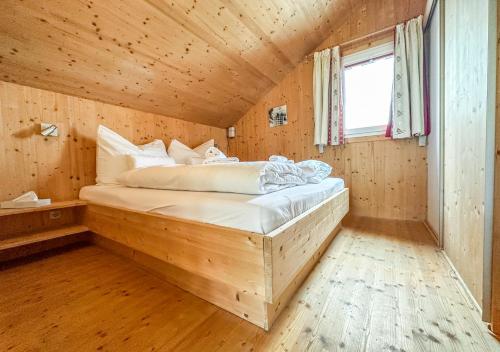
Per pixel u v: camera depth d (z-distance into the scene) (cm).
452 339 86
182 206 119
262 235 87
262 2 208
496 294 88
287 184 140
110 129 235
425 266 143
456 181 135
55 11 148
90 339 91
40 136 194
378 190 268
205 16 195
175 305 113
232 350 84
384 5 255
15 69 170
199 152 311
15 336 94
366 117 276
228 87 296
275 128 341
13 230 183
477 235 104
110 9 160
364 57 270
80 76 196
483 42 98
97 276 145
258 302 95
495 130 87
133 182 174
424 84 228
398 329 91
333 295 116
